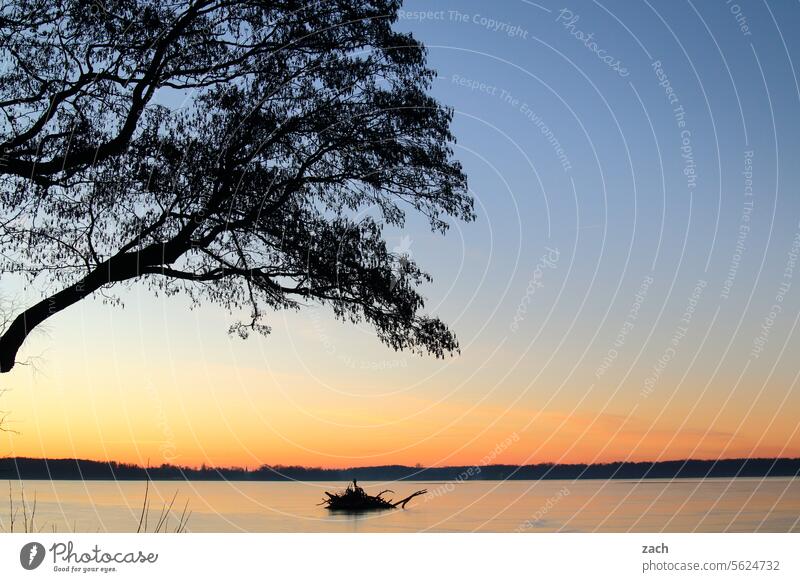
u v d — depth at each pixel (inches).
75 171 407.5
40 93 404.8
